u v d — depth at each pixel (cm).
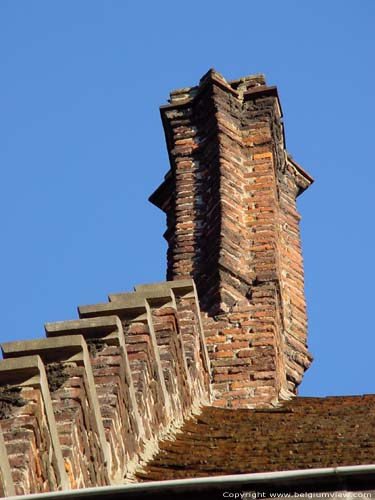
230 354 5078
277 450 3772
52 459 3225
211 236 5462
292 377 5444
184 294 4781
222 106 5841
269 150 5772
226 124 5800
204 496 2734
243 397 4959
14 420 3206
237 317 5188
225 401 4944
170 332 4253
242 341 5109
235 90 5931
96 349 3772
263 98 5903
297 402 4888
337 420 4203
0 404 3247
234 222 5509
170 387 4147
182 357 4375
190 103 5938
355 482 2714
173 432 4088
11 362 3297
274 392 4959
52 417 3275
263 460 3647
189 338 4653
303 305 5719
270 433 4038
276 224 5600
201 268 5412
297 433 3997
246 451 3803
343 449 3688
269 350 5078
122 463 3594
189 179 5753
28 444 3155
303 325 5659
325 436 3906
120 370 3719
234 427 4212
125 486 2739
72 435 3334
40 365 3300
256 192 5653
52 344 3516
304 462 3553
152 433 3903
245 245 5462
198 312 4791
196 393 4606
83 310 4053
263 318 5178
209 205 5603
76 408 3397
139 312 4047
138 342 3984
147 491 2739
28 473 3105
